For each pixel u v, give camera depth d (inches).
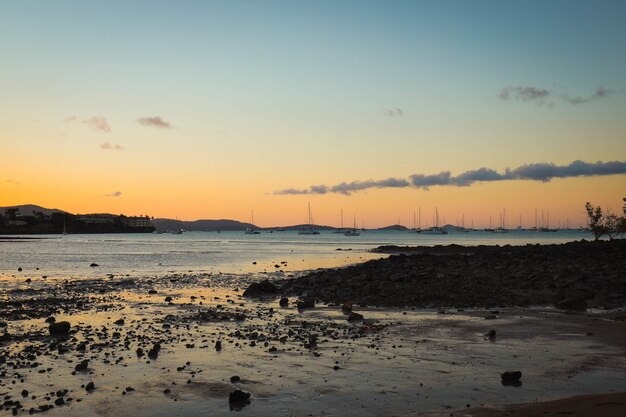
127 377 589.6
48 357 687.7
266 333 861.8
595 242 2461.9
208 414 466.9
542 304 1142.3
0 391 537.3
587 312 1029.8
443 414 453.4
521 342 753.0
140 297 1421.0
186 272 2358.5
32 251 4544.8
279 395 518.0
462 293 1279.5
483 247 4205.2
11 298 1376.7
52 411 477.7
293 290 1523.1
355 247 5580.7
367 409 472.4
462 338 789.9
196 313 1114.1
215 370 615.8
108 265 2800.2
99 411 478.0
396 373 593.0
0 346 758.5
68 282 1843.0
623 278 1352.1
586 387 523.8
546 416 435.5
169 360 668.1
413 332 846.5
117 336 834.2
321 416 457.1
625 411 440.1
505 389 524.1
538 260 1787.6
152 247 5615.2
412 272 1601.9
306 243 7096.5
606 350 693.3
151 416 463.5
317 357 676.7
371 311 1110.4
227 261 3179.1
